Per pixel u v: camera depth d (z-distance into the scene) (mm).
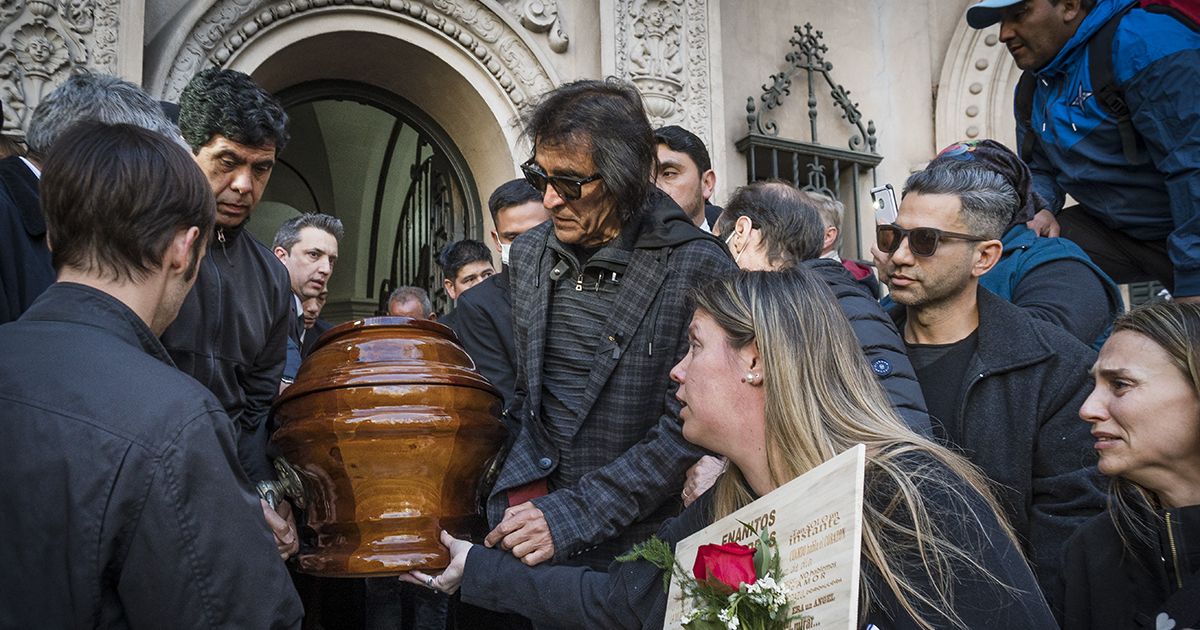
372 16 5156
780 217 2496
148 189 1479
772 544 1420
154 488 1338
